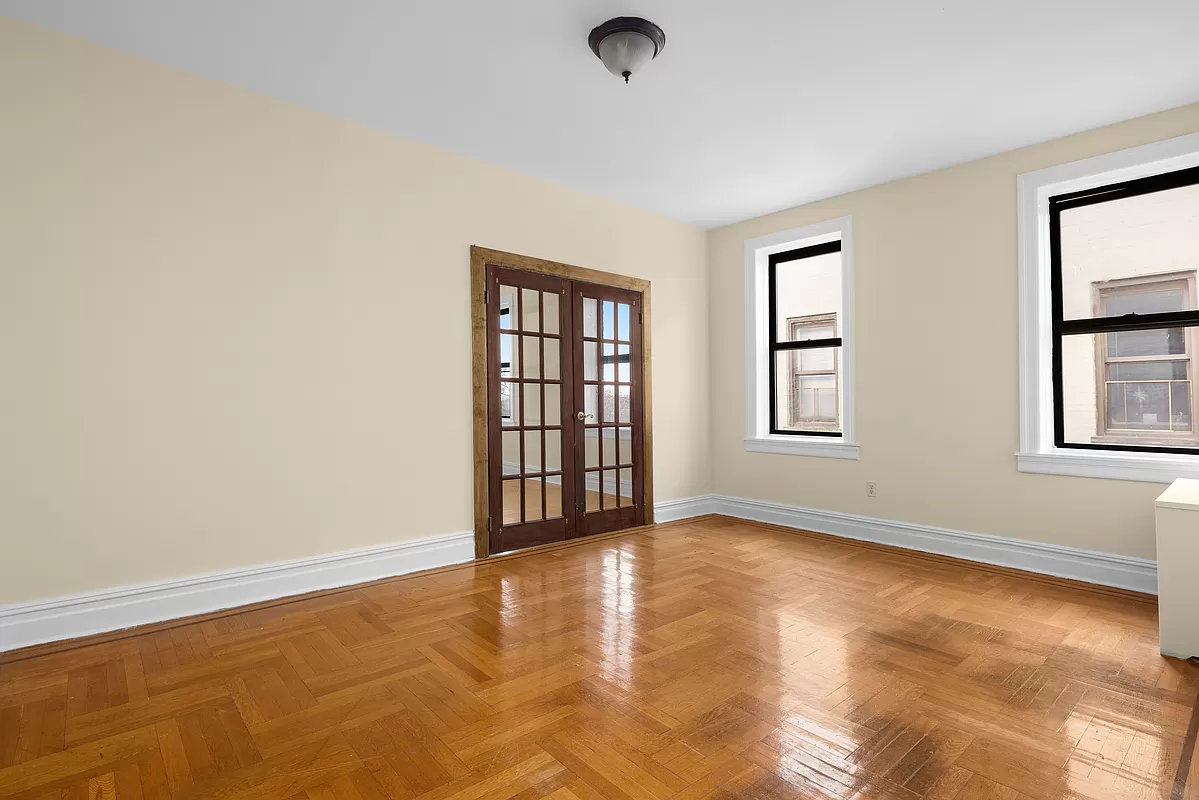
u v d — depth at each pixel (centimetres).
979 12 238
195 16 243
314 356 325
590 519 455
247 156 304
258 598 305
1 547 243
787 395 602
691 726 189
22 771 166
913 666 231
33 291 250
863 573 356
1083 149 342
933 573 355
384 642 254
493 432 397
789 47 263
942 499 400
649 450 496
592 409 459
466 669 229
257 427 306
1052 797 154
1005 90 298
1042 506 357
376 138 348
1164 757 171
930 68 279
